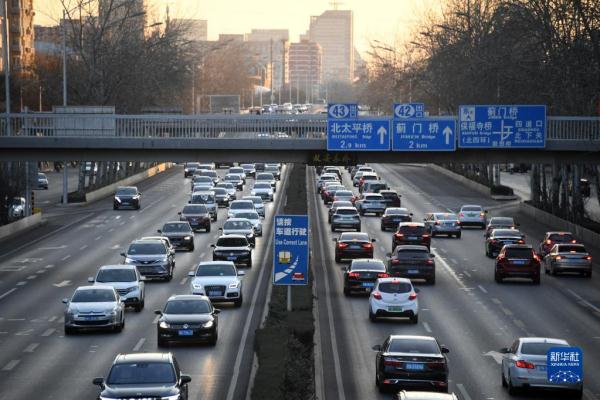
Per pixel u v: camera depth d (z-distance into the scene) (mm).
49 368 68375
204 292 95625
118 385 50594
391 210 170750
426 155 128750
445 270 125750
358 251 130625
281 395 51625
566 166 181625
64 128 131000
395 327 86000
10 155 129750
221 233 163250
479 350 75812
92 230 169250
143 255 113312
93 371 67250
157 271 112500
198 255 137250
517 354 60375
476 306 98062
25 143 127500
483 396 60312
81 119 130875
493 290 109250
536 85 175500
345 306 97562
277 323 75000
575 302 101500
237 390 60781
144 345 76875
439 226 164250
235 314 91875
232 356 72062
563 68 161875
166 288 108562
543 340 61562
